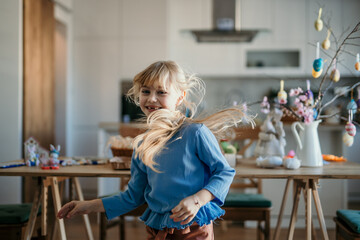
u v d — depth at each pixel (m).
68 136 4.61
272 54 5.37
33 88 3.49
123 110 4.77
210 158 1.11
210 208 1.15
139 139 1.14
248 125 2.48
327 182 3.12
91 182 4.38
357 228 1.71
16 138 3.27
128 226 3.27
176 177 1.12
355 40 3.74
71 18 4.67
